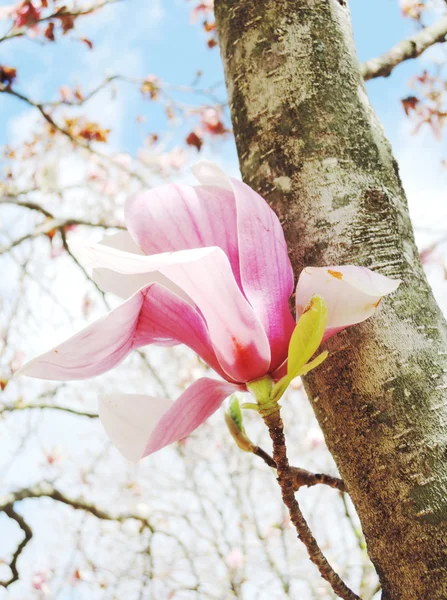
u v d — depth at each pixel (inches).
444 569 12.6
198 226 13.0
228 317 12.4
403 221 16.0
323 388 14.5
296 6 17.6
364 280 12.1
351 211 15.4
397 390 13.8
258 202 12.9
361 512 13.7
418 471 13.2
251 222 12.8
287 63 17.1
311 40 17.2
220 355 12.7
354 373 14.1
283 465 13.1
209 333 12.9
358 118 16.6
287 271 13.1
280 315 12.8
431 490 13.0
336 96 16.7
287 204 15.9
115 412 13.8
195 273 12.0
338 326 12.6
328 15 17.7
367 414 13.8
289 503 13.3
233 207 13.2
